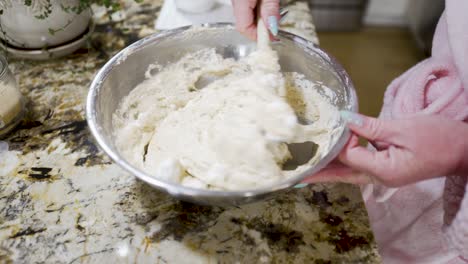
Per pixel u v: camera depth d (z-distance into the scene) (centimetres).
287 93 74
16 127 73
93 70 85
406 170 52
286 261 55
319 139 67
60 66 86
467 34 60
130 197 62
